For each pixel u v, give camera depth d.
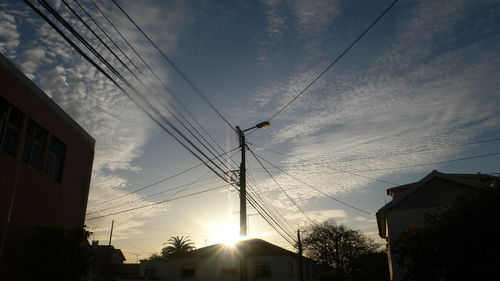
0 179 10.89
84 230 12.75
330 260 48.19
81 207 16.28
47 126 13.73
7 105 11.56
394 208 20.09
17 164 11.69
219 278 35.00
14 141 11.86
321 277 43.81
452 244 8.84
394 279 18.56
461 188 19.28
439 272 9.56
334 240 48.97
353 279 47.62
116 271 52.47
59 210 14.47
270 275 33.44
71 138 15.63
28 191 12.45
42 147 13.61
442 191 19.53
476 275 8.59
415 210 19.61
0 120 11.22
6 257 11.19
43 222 13.31
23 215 12.13
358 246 49.06
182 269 37.16
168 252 61.41
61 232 12.26
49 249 11.70
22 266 11.84
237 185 15.90
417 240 9.55
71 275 11.66
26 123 12.34
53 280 11.38
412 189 20.02
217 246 37.44
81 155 16.53
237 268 34.66
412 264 9.91
